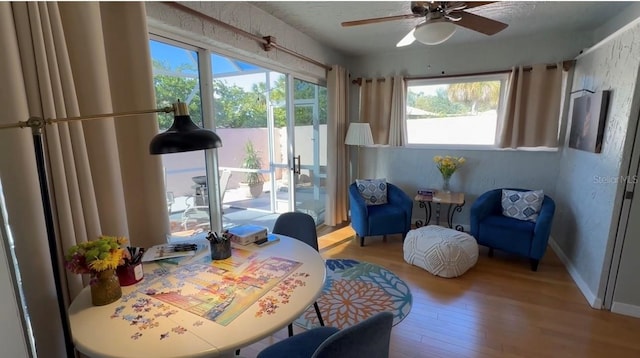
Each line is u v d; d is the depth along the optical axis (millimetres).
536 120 3418
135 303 1179
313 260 1559
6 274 1037
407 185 4293
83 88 1406
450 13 1947
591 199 2543
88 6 1388
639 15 2289
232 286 1300
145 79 1665
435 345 1937
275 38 2820
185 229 2354
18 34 1183
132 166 1754
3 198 1204
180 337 989
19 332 1084
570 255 2924
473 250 2848
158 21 1851
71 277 1351
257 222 3125
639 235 2102
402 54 4051
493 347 1911
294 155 3639
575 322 2131
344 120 4188
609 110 2342
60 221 1316
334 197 4172
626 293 2189
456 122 3941
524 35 3402
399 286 2646
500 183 3781
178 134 1107
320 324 2006
